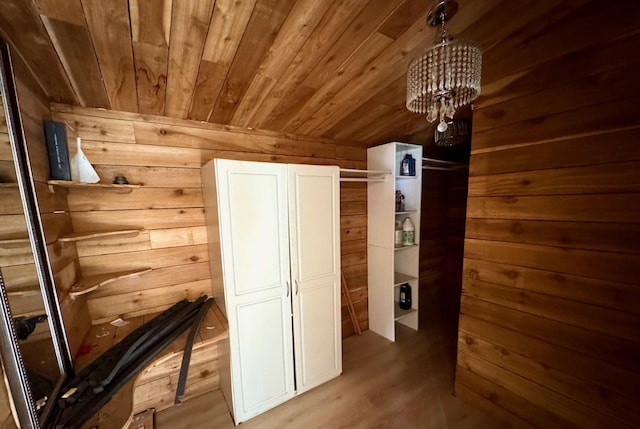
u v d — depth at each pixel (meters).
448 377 2.05
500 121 1.48
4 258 0.78
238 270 1.58
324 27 1.12
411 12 1.10
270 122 1.94
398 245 2.72
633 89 1.04
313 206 1.87
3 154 0.82
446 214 3.34
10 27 0.87
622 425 1.13
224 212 1.52
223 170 1.50
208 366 1.91
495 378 1.61
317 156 2.37
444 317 3.10
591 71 1.14
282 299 1.76
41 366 0.92
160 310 1.73
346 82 1.55
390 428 1.60
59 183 1.12
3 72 0.83
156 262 1.70
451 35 1.14
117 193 1.56
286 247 1.76
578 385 1.26
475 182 1.63
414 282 2.78
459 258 3.23
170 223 1.73
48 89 1.25
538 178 1.34
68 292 1.22
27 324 0.86
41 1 0.82
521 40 1.32
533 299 1.40
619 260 1.11
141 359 1.21
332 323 2.02
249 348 1.65
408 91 1.27
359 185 2.67
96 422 0.90
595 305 1.19
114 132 1.55
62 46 1.01
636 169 1.05
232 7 0.97
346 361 2.27
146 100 1.47
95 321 1.54
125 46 1.08
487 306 1.61
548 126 1.29
